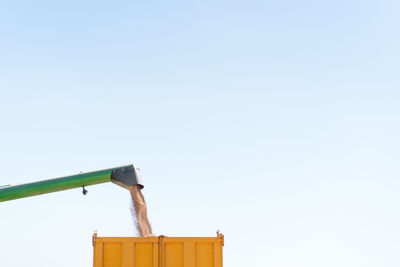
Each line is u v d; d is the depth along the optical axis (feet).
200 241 42.29
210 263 42.01
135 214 54.60
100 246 41.65
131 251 41.73
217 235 42.50
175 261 41.93
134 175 55.57
